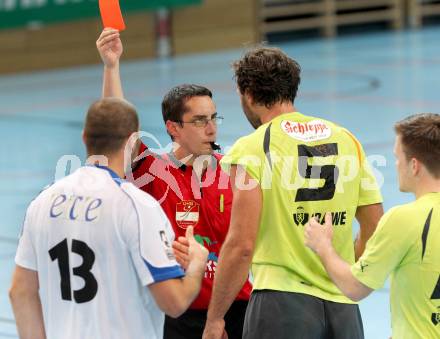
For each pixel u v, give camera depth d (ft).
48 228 31.35
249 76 35.76
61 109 142.00
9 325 57.11
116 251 30.55
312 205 35.40
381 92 142.82
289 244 35.27
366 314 57.98
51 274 31.45
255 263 35.94
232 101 139.54
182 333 41.60
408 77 156.66
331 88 149.18
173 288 30.45
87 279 30.73
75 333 31.01
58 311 31.53
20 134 123.65
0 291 63.46
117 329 30.68
